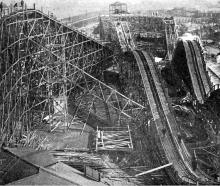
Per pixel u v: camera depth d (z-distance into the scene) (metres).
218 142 45.47
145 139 46.84
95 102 59.66
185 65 63.75
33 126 49.62
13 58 43.19
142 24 85.88
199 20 130.12
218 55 76.25
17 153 38.22
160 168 39.62
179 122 52.06
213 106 51.06
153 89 52.34
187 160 41.94
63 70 50.88
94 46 61.59
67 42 56.88
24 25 48.06
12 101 44.75
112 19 84.44
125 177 38.59
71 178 33.56
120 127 50.75
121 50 64.00
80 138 47.94
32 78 49.53
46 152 39.41
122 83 62.91
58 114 54.19
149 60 57.31
